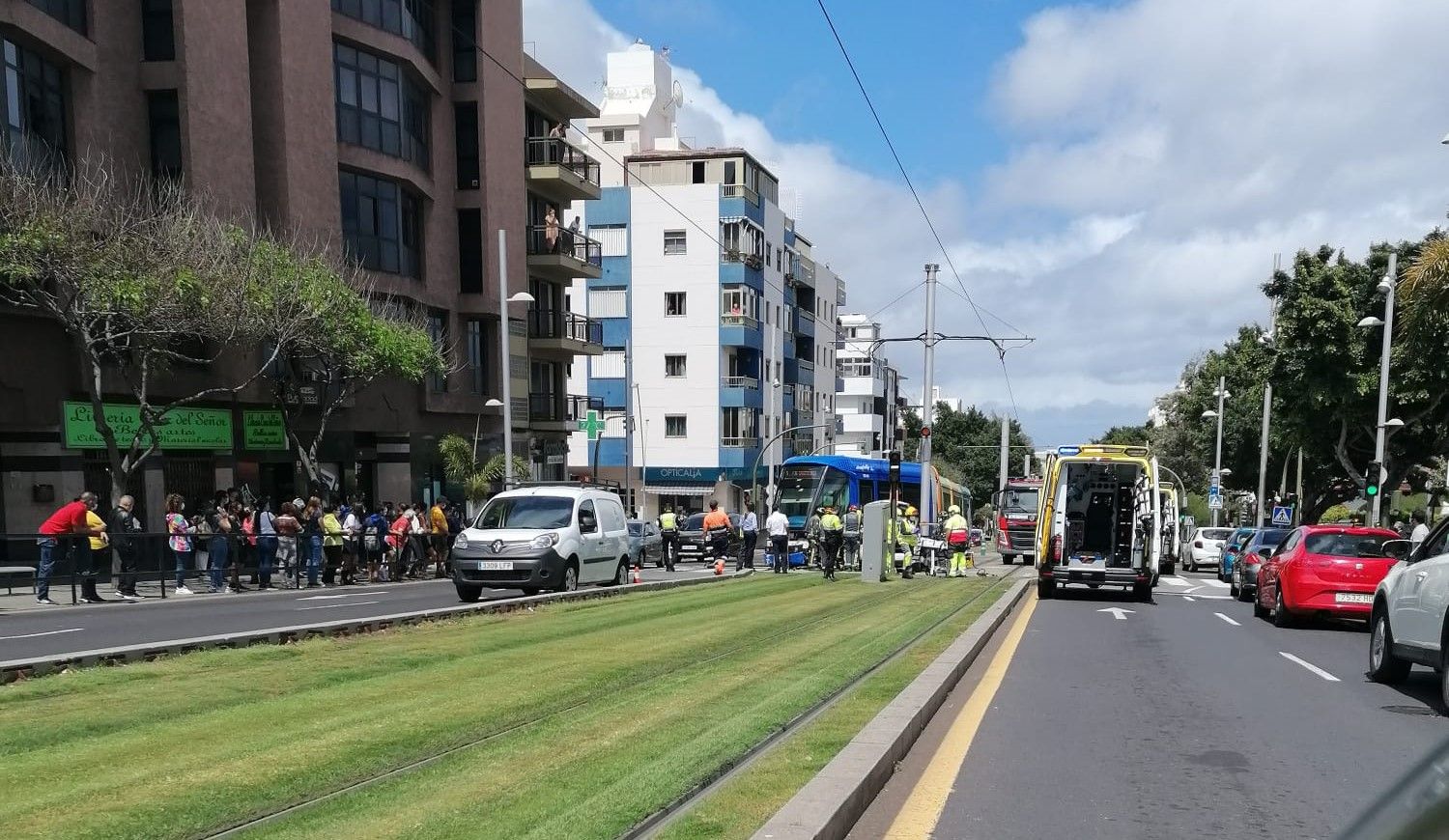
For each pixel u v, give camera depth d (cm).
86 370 2306
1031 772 687
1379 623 1096
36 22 2217
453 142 3744
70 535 1867
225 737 699
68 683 892
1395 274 3228
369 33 3222
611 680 949
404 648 1147
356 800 548
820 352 7862
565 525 1941
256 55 2931
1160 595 2472
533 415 4322
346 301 2694
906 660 1078
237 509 2400
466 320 3791
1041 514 2241
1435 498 4141
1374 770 707
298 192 2947
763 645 1212
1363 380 3456
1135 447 2208
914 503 3819
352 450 3312
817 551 3139
